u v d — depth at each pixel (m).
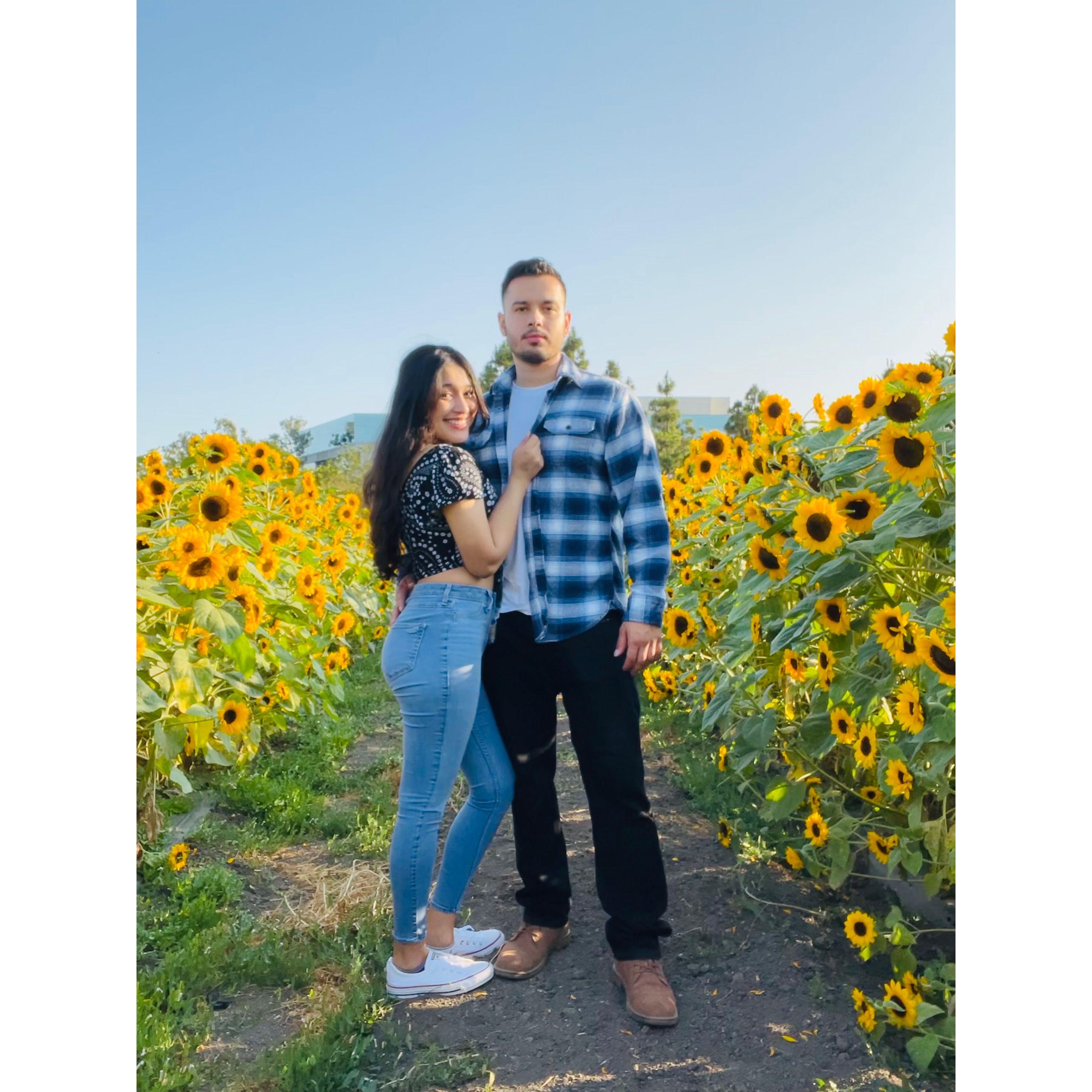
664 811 3.76
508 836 3.72
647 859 2.43
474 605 2.39
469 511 2.30
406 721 2.42
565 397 2.50
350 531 7.38
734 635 3.24
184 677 3.23
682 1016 2.32
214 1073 2.09
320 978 2.55
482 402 2.54
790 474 3.07
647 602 2.42
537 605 2.45
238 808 3.86
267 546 4.66
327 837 3.63
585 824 3.68
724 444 4.28
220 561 3.52
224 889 2.99
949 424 2.19
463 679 2.36
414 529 2.39
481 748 2.55
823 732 2.68
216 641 3.82
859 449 2.83
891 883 2.83
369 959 2.63
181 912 2.81
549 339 2.51
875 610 2.53
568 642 2.45
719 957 2.58
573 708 2.47
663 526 2.48
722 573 4.21
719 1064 2.10
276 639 4.73
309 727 5.10
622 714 2.44
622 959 2.41
